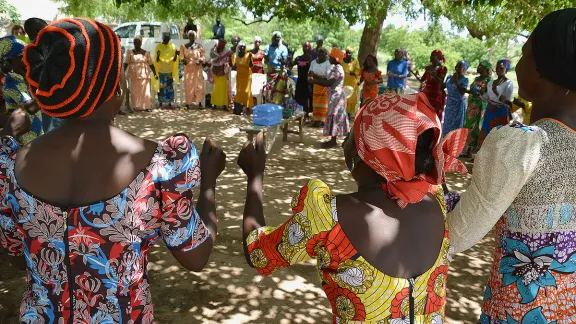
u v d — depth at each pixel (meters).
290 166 7.16
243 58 10.66
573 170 1.41
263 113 7.43
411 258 1.36
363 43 11.79
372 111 1.31
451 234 1.60
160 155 1.32
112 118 1.33
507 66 7.20
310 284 3.84
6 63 3.70
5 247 1.44
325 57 8.80
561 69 1.40
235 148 8.16
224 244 4.44
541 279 1.48
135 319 1.36
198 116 10.80
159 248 4.29
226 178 6.39
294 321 3.36
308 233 1.37
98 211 1.25
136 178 1.28
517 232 1.50
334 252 1.35
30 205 1.26
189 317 3.35
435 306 1.42
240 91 10.88
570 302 1.50
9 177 1.29
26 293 1.39
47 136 1.30
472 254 4.55
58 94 1.15
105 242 1.27
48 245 1.28
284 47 11.34
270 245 1.48
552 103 1.47
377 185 1.42
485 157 1.46
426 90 8.08
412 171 1.27
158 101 11.80
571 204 1.43
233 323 3.30
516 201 1.48
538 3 7.05
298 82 10.25
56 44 1.14
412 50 29.28
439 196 1.50
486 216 1.48
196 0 14.23
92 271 1.29
